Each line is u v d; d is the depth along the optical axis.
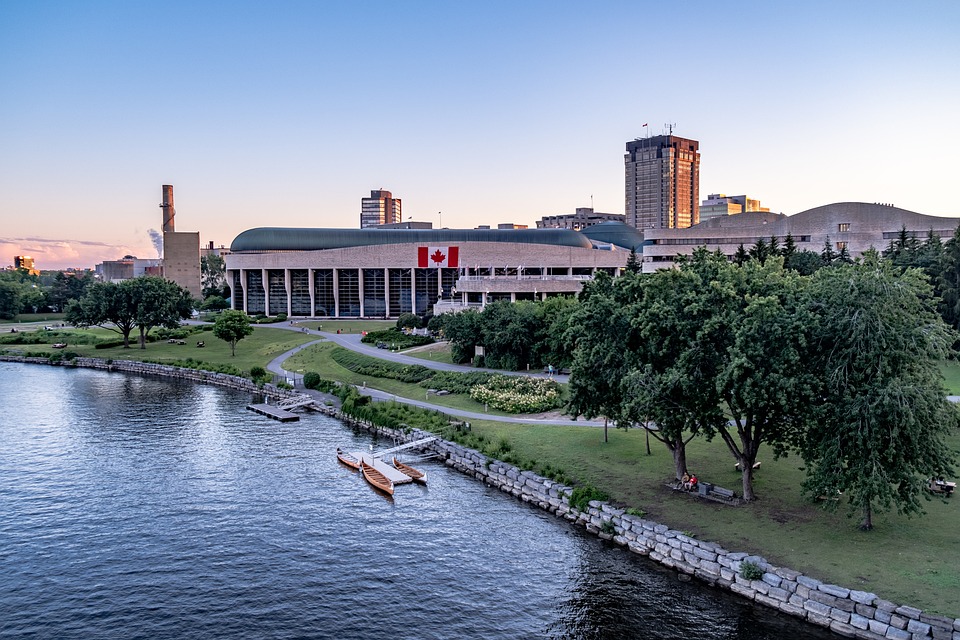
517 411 86.25
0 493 64.88
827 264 143.50
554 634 40.59
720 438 68.12
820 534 46.41
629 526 51.12
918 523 46.94
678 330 51.41
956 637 34.12
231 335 151.38
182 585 47.09
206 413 101.25
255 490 65.69
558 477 60.50
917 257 125.88
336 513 59.62
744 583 43.12
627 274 61.09
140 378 136.75
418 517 58.47
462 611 43.34
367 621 42.34
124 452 78.81
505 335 108.94
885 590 38.91
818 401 46.12
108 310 162.75
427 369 113.81
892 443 41.78
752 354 46.19
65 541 54.25
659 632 40.31
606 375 56.75
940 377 46.44
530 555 50.72
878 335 43.19
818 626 39.28
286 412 99.31
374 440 84.69
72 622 42.72
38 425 92.75
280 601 44.81
